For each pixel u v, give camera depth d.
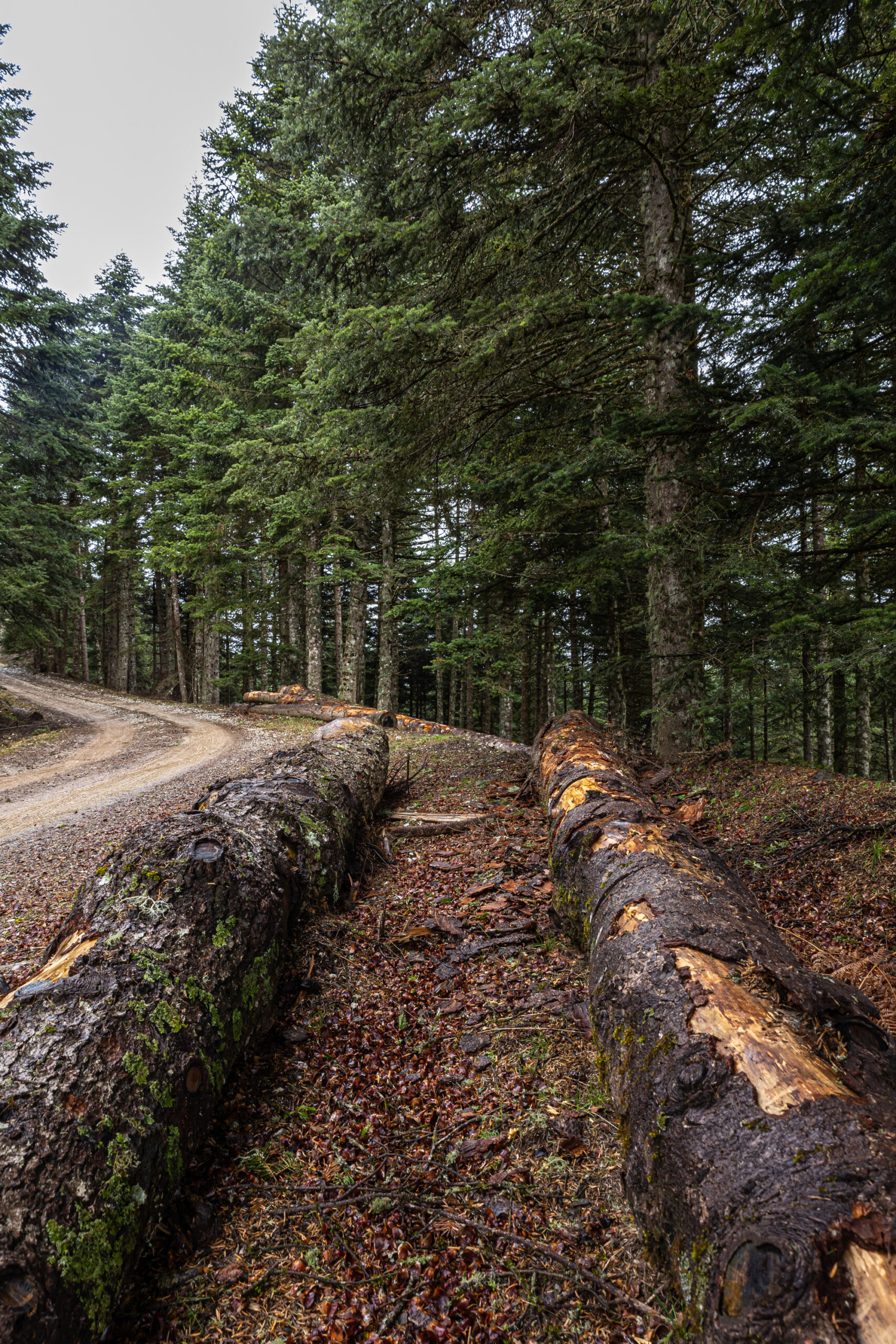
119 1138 2.04
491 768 9.61
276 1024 3.33
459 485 9.74
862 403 4.97
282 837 4.07
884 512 5.33
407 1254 2.10
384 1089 2.88
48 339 23.09
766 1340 1.38
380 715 17.84
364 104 7.63
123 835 8.14
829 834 4.96
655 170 8.09
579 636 16.72
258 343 18.86
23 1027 2.27
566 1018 3.18
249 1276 2.05
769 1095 1.83
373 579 19.41
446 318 6.77
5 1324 1.55
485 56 7.53
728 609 8.30
